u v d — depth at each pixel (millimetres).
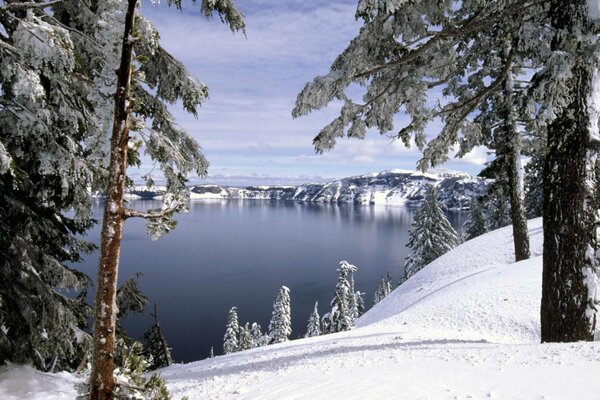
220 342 58781
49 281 7973
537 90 6539
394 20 8180
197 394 6848
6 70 5750
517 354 6270
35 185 7234
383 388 5309
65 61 5746
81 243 9125
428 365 6207
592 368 5074
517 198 17922
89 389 2932
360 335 12594
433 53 9188
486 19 8102
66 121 7148
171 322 66000
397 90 9398
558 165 7277
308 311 74625
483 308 13328
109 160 2941
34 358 7879
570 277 7117
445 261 24281
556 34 6723
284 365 8273
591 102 7020
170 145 6328
